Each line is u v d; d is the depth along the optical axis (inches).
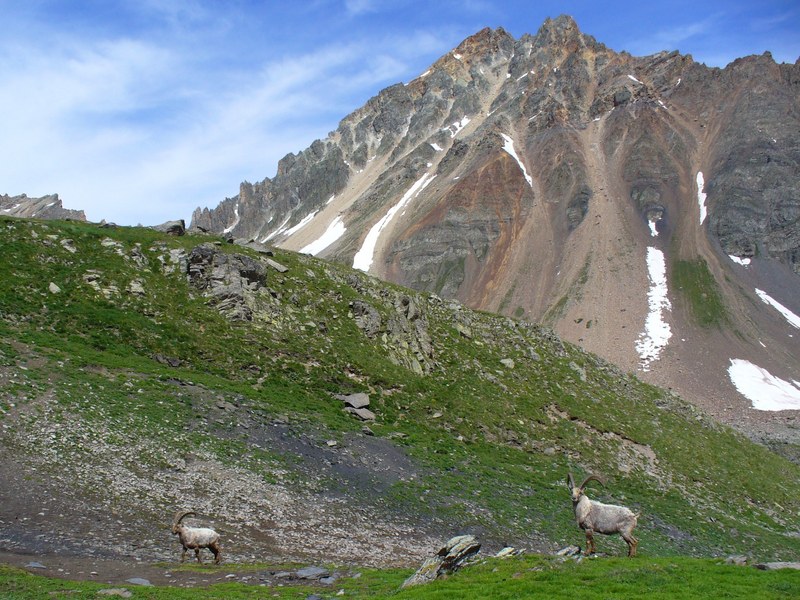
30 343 1777.8
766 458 3272.6
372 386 2400.3
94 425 1434.5
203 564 1003.9
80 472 1242.0
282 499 1425.9
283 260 3026.6
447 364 2842.0
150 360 1996.8
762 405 6668.3
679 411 3420.3
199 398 1796.3
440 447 2129.7
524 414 2642.7
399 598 791.7
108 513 1131.9
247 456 1567.4
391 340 2743.6
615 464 2532.0
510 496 1915.6
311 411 2042.3
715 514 2373.3
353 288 3046.3
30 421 1359.5
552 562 905.5
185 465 1418.6
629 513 973.2
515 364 3093.0
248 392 1972.2
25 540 960.3
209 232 3137.3
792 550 2209.6
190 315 2316.7
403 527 1496.1
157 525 1139.9
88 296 2185.0
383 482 1721.2
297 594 856.9
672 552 1841.8
